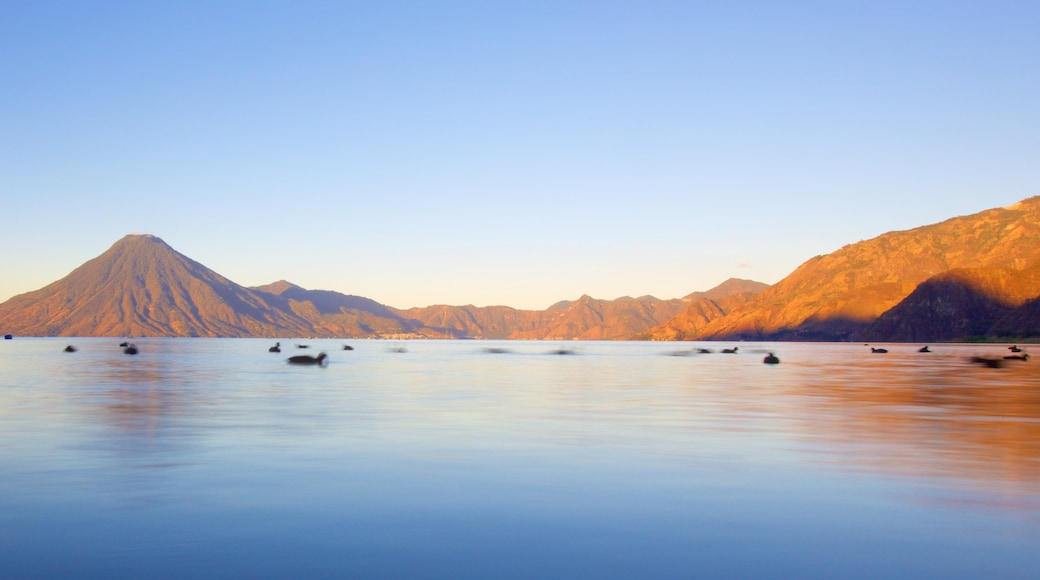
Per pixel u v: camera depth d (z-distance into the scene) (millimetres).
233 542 11531
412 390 41188
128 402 32625
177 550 11188
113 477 15961
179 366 72312
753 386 44875
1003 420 25984
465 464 17453
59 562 10672
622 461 17828
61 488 14914
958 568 10469
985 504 13695
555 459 18141
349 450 19469
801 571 10375
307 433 22641
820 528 12258
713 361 95688
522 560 10805
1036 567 10484
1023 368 66438
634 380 51906
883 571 10359
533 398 35969
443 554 11031
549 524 12508
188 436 21891
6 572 10289
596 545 11445
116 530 12117
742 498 14203
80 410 29062
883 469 16812
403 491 14727
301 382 47656
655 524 12484
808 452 19062
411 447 19922
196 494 14453
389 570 10398
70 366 71938
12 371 61688
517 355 129500
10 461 17734
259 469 16828
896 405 31781
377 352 147750
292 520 12688
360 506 13609
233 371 62250
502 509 13422
